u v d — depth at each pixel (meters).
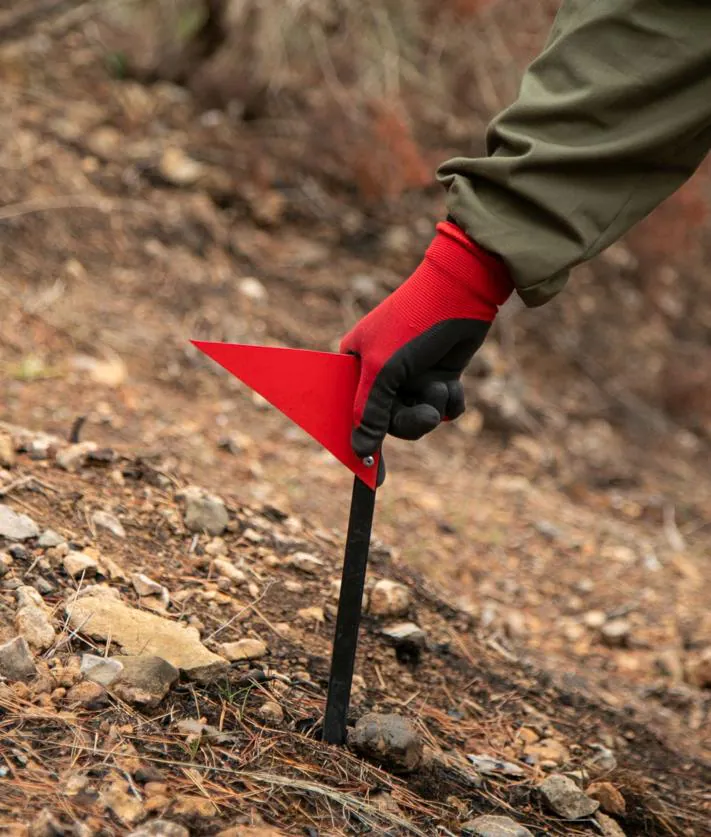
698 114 1.73
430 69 6.43
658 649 3.30
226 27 5.96
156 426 3.56
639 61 1.71
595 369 5.65
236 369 1.74
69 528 2.33
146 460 2.79
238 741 1.82
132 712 1.79
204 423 3.78
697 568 4.02
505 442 4.80
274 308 4.86
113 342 4.06
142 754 1.70
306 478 3.61
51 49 5.69
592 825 1.98
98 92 5.51
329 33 6.24
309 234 5.47
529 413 5.08
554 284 1.77
